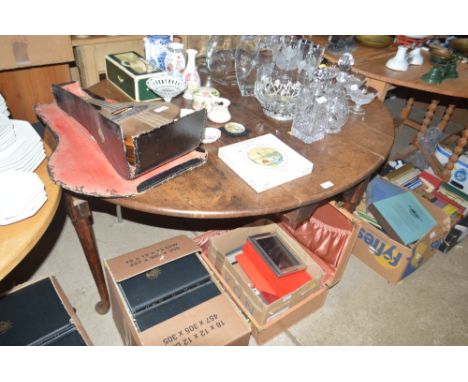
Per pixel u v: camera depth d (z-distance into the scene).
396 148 2.80
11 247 0.84
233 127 1.32
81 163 1.05
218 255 1.46
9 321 1.07
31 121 1.92
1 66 1.62
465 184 2.14
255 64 1.65
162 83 1.40
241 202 1.01
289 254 1.49
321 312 1.64
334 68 1.61
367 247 1.82
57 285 1.17
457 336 1.60
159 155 1.01
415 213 1.78
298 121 1.35
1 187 0.92
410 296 1.75
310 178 1.14
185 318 1.19
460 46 2.17
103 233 1.92
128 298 1.20
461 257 2.00
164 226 2.00
